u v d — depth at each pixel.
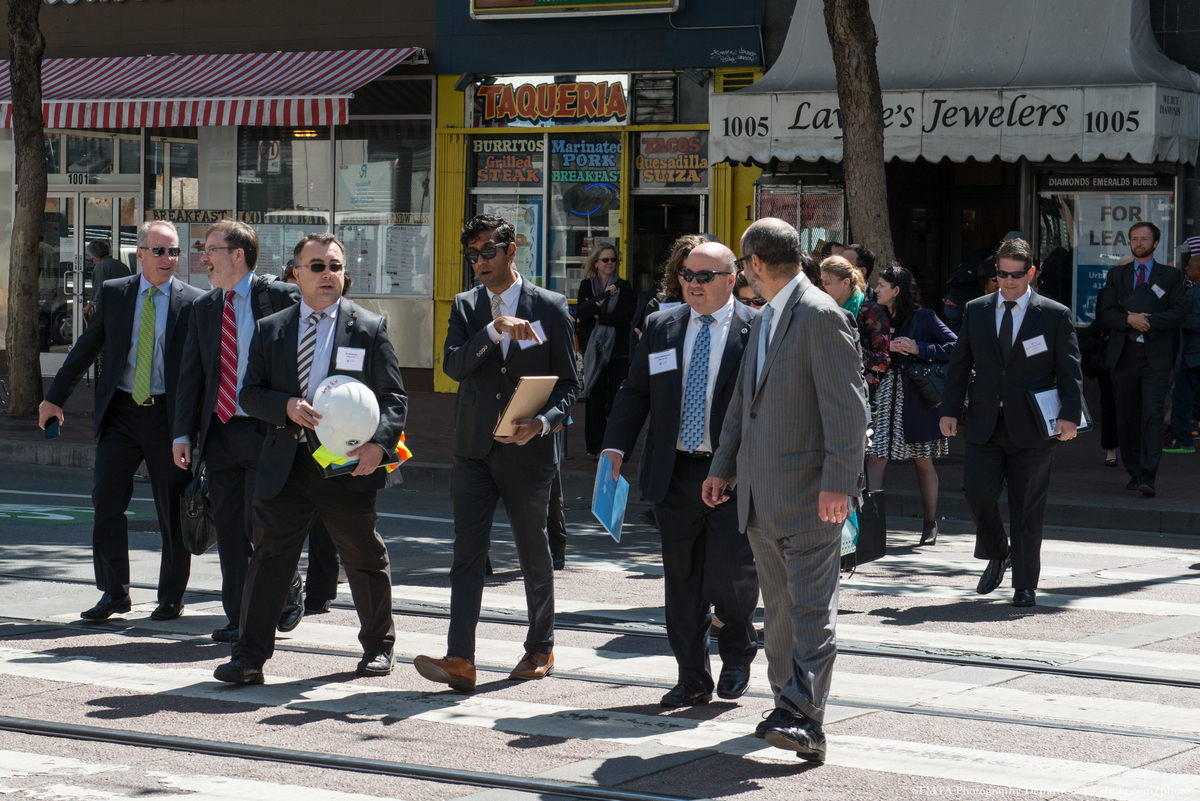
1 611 8.11
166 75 21.02
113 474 7.80
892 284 10.43
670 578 6.20
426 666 6.34
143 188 22.92
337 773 5.25
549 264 20.55
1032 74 16.48
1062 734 5.79
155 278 7.79
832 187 18.78
